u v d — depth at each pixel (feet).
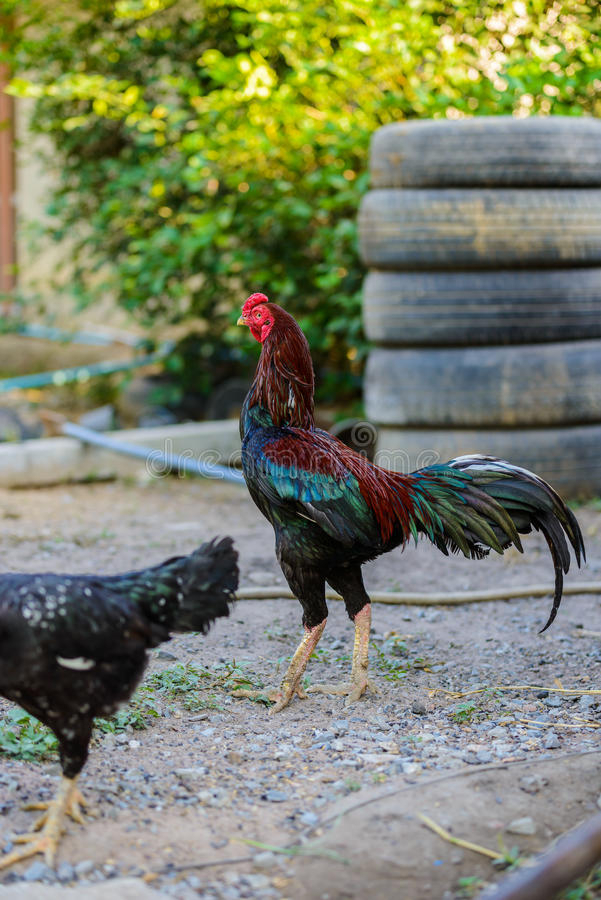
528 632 19.49
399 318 28.86
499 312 28.30
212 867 10.55
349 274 36.22
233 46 40.11
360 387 39.65
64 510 29.63
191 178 35.09
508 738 14.11
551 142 28.07
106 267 48.42
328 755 13.48
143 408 41.09
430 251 28.27
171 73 40.78
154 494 32.45
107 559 24.00
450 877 10.36
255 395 15.37
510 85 30.27
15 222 55.62
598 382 28.76
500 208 27.89
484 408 28.40
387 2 32.22
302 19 33.60
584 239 28.37
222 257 38.63
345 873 10.40
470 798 11.84
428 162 28.27
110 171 40.88
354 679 15.78
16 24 46.21
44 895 9.68
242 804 11.97
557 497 16.08
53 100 40.83
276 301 38.83
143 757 13.37
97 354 50.34
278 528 15.20
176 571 11.41
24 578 10.96
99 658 10.74
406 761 13.14
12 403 43.27
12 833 11.11
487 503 15.84
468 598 21.39
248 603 21.15
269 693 15.79
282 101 34.35
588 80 30.68
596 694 15.94
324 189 36.52
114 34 41.88
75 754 11.00
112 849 10.87
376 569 24.09
